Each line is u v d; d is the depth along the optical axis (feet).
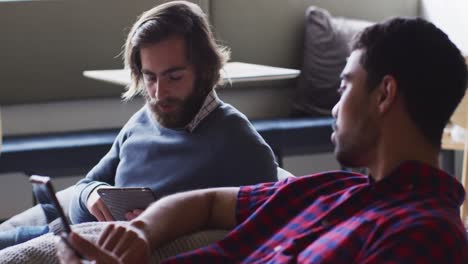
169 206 5.32
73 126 12.93
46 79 12.53
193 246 5.22
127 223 5.24
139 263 4.74
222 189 5.49
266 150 6.28
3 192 12.50
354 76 4.38
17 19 12.29
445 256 3.83
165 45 6.22
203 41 6.34
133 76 6.70
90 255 4.27
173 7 6.38
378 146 4.35
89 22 12.67
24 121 12.59
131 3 12.85
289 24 14.06
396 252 3.86
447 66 4.21
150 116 6.81
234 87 13.85
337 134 4.48
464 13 13.92
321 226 4.51
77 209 6.91
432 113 4.23
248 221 4.98
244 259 4.85
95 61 12.76
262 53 13.89
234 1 13.61
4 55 12.28
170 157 6.40
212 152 6.20
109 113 13.15
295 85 14.35
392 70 4.23
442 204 4.13
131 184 6.59
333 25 13.78
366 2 14.64
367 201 4.39
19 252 5.00
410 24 4.28
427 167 4.25
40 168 11.29
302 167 14.33
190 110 6.35
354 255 4.12
